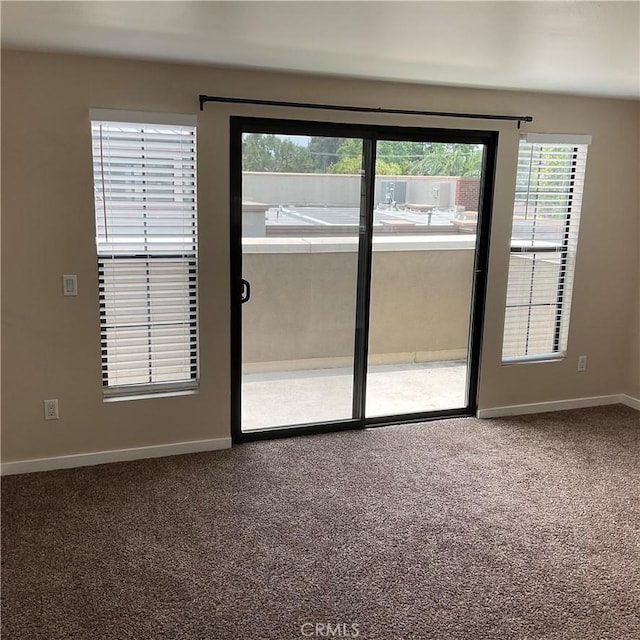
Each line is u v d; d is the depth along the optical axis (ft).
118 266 11.30
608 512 10.40
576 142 13.74
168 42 8.92
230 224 11.80
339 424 13.56
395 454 12.48
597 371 15.44
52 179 10.50
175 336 11.98
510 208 13.64
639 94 13.16
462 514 10.25
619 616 7.85
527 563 8.93
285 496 10.69
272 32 8.07
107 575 8.47
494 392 14.52
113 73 10.46
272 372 12.97
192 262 11.77
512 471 11.84
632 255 15.02
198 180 11.33
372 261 13.20
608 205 14.51
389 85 12.12
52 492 10.64
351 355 13.46
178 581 8.38
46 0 6.71
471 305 14.17
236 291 12.18
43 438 11.36
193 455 12.23
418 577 8.57
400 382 14.07
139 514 10.01
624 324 15.37
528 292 14.48
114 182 10.96
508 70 10.58
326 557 8.99
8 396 11.01
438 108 12.56
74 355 11.24
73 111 10.39
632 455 12.64
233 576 8.51
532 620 7.75
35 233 10.59
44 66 10.11
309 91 11.62
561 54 9.09
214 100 10.93
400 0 6.39
